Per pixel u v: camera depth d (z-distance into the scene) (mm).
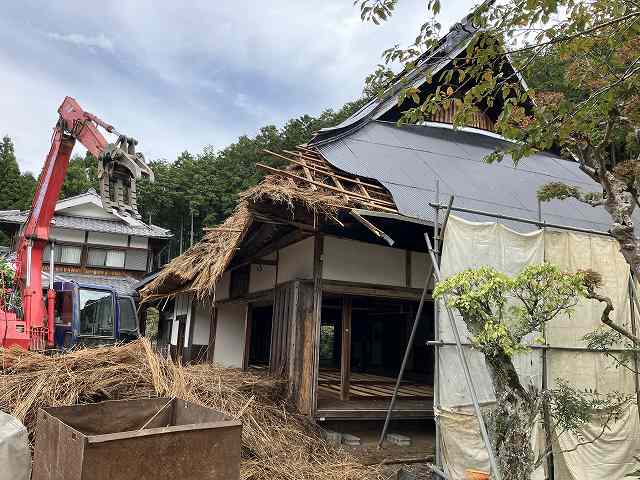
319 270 6133
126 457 2488
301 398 5828
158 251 21297
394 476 4938
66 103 6438
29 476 3215
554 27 3750
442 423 4793
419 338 9555
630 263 4383
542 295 3902
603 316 4441
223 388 5246
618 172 4633
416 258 6812
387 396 7102
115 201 5660
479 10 3699
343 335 6805
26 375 4711
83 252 19469
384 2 3676
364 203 5344
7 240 24562
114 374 4812
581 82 4719
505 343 3637
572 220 6992
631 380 5875
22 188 26438
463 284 3822
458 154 8445
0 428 3195
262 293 7746
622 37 3912
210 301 9352
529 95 3883
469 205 6297
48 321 6820
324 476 4562
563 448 5234
